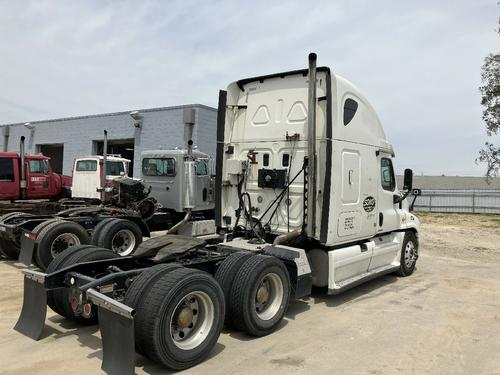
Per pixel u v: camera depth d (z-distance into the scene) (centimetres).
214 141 2409
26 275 470
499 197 2988
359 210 652
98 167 1545
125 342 358
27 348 435
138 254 497
